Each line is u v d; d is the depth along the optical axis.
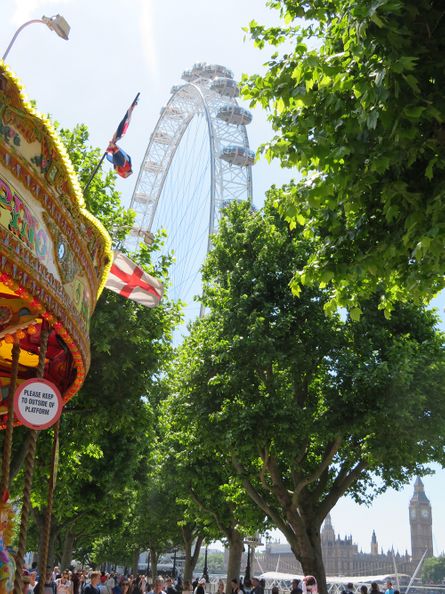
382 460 27.17
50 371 12.30
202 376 27.47
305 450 28.14
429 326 28.81
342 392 26.36
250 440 25.55
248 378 26.92
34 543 53.75
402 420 25.42
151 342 21.09
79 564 92.88
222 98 66.19
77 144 22.61
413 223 9.08
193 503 43.09
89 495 34.25
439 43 8.66
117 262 15.32
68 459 24.28
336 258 10.69
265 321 26.92
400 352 26.19
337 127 9.45
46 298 8.05
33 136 7.31
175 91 77.00
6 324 9.30
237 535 42.16
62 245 8.58
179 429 31.55
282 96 9.90
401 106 8.48
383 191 9.27
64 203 8.44
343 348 27.42
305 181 10.15
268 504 31.36
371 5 7.93
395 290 11.75
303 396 28.47
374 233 10.45
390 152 8.84
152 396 23.14
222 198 57.31
